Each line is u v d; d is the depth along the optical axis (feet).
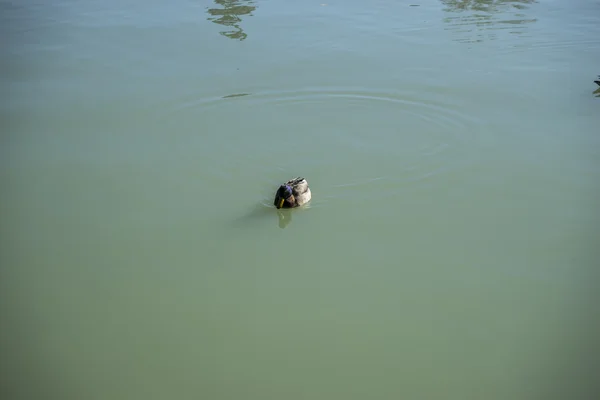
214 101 61.36
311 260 40.83
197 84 64.39
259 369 32.68
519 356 33.19
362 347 34.01
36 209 45.62
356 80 65.05
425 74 66.44
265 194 47.44
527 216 44.29
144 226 44.06
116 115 58.75
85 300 37.45
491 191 47.24
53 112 59.16
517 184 48.03
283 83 64.59
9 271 39.58
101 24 80.74
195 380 32.07
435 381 31.76
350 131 56.08
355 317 36.06
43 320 35.86
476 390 31.17
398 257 40.83
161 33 77.61
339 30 78.54
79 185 48.52
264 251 41.75
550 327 34.96
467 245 41.68
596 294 37.09
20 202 46.37
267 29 78.84
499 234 42.60
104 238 42.80
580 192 46.73
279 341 34.50
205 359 33.45
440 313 36.22
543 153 52.01
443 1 89.35
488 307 36.52
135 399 31.04
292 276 39.42
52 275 39.42
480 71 67.15
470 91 62.69
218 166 50.96
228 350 33.99
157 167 50.85
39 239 42.60
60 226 43.93
